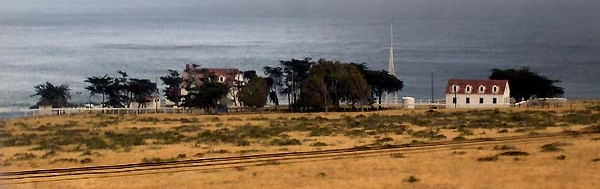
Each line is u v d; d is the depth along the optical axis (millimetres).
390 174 65375
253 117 129875
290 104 161375
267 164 71375
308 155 77062
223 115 136125
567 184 60344
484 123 111875
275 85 177875
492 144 83375
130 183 62594
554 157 72500
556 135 91375
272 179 63812
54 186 61375
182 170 68562
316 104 147125
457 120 118438
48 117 131750
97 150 85625
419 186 60438
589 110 131125
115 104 165250
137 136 100312
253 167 69812
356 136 96812
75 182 63156
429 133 97938
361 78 151000
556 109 135125
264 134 100875
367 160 72875
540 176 63656
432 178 63469
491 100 160625
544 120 113750
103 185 61812
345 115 131500
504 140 87125
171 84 176000
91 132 107312
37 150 86688
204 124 117938
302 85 154875
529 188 59125
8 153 83562
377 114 132625
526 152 75688
